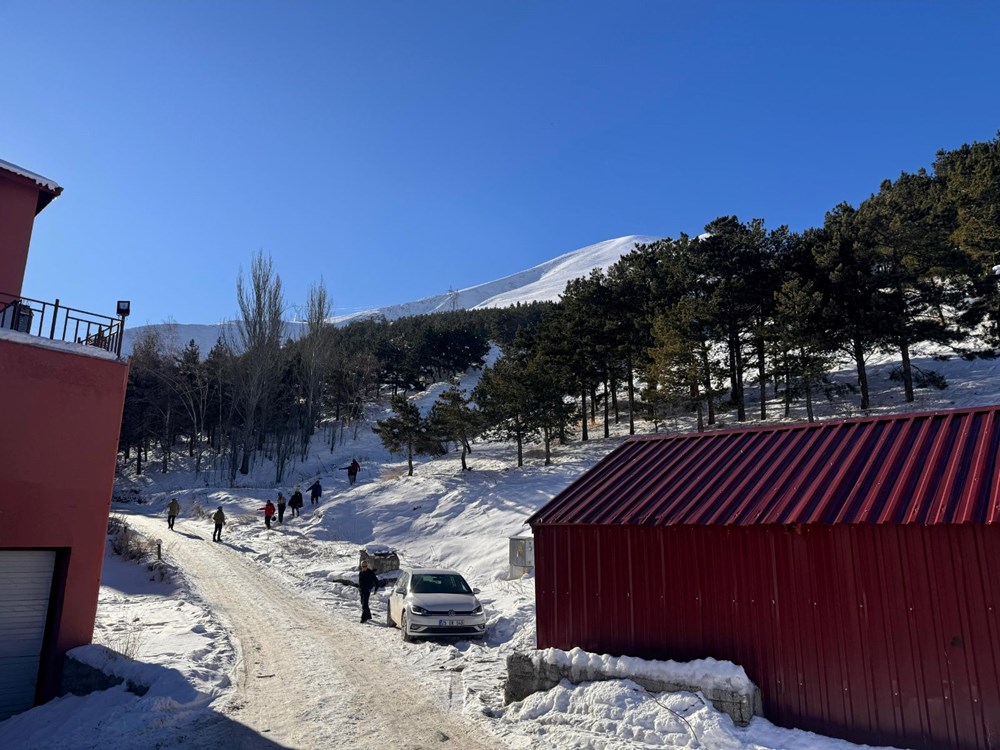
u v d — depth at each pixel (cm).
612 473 1131
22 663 1106
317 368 6259
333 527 3102
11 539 1088
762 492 892
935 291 3145
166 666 1102
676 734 742
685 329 3400
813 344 3216
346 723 866
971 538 680
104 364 1238
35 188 1411
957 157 4653
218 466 5744
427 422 4062
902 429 891
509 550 2234
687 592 891
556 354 4212
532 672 940
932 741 672
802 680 774
